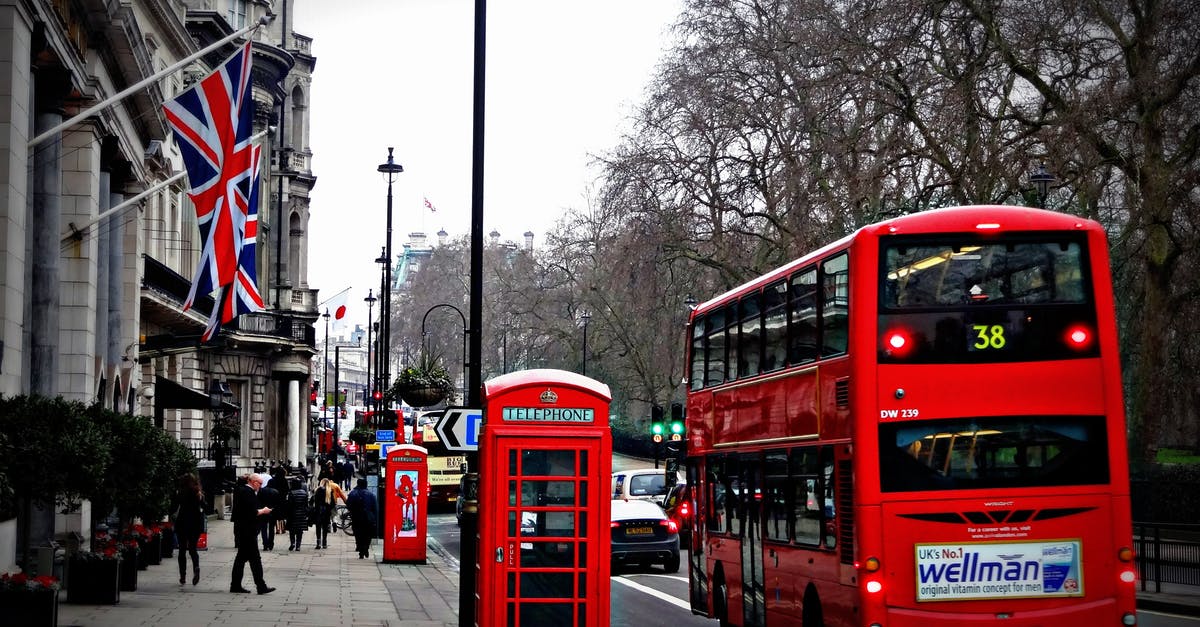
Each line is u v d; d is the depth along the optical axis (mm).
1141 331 39562
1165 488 35094
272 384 89000
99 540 25734
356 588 27734
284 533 52156
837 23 45250
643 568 34156
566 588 16203
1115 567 14062
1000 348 14211
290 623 20281
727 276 61844
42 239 27297
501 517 16156
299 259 98625
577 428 16312
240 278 27094
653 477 43750
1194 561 26266
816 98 48594
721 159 56562
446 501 65438
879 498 13953
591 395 16375
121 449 22891
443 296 142750
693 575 22891
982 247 14375
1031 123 38812
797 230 49000
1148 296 38719
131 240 39188
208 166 24641
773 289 17703
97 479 18500
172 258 53312
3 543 21609
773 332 17656
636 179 58469
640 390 96812
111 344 36531
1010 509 13992
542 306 104000
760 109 53312
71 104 29422
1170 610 23922
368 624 20641
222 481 55000
